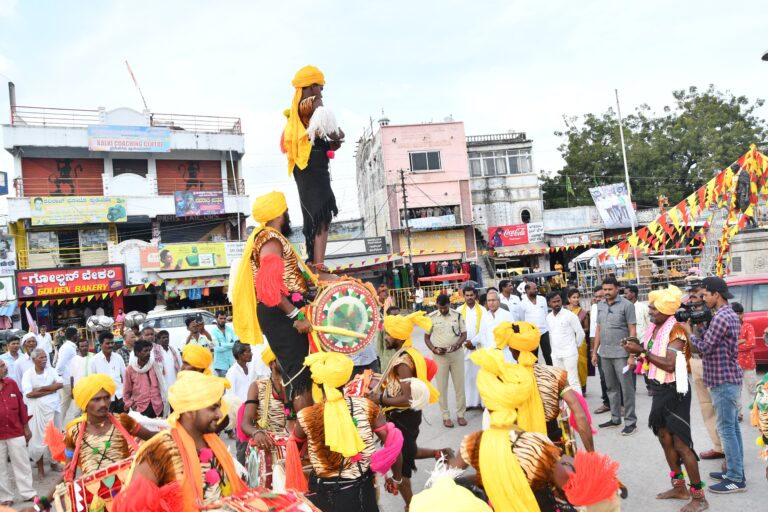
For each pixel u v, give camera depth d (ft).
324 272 14.98
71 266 85.20
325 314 13.76
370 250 109.91
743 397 28.40
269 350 15.80
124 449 14.51
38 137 88.48
